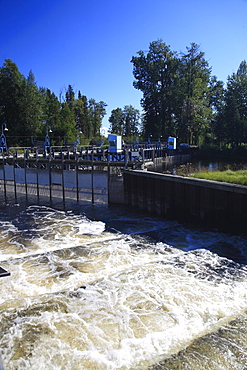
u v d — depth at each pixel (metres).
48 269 9.74
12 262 10.39
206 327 6.43
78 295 7.90
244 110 57.47
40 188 23.88
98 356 5.62
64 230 14.44
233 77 56.75
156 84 62.34
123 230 14.16
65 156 28.97
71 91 109.00
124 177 19.72
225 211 13.04
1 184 27.14
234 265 9.72
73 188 21.98
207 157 50.56
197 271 9.27
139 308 7.19
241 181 13.30
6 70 58.06
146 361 5.46
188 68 59.28
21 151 42.25
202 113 56.88
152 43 60.09
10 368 5.34
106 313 7.00
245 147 51.72
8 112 57.56
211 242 12.03
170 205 16.02
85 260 10.47
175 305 7.30
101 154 27.91
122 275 9.09
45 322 6.70
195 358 5.47
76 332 6.32
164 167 34.78
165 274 9.09
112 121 103.69
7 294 8.09
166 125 62.78
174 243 12.05
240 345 5.80
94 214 17.73
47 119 68.12
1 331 6.40
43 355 5.66
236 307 7.21
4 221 16.41
